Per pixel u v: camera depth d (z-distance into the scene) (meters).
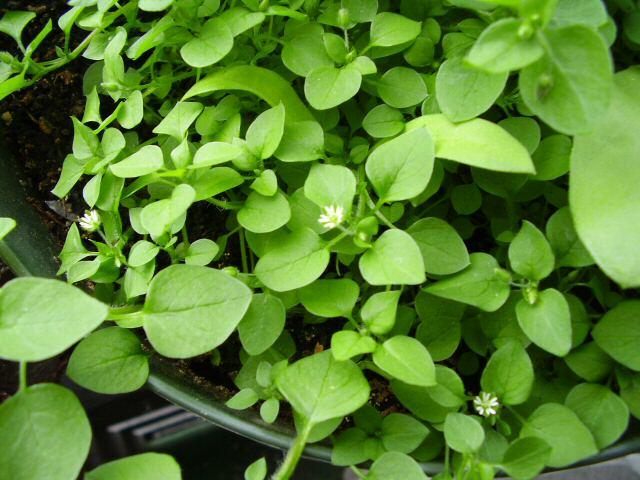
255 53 0.18
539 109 0.13
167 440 0.26
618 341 0.15
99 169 0.17
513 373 0.15
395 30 0.17
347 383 0.14
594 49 0.12
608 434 0.15
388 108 0.17
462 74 0.15
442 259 0.15
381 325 0.15
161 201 0.15
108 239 0.18
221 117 0.18
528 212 0.18
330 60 0.17
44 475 0.13
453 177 0.18
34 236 0.18
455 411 0.15
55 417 0.13
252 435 0.16
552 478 0.25
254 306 0.16
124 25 0.19
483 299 0.15
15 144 0.20
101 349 0.16
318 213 0.16
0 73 0.19
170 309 0.15
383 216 0.16
